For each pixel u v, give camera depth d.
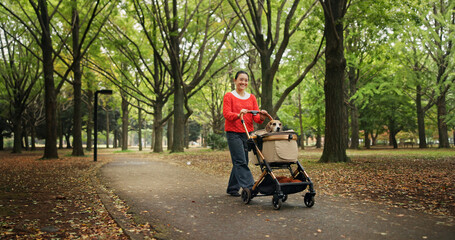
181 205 4.67
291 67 20.16
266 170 4.39
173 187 6.53
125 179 7.94
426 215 3.85
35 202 5.05
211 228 3.43
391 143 43.34
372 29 12.12
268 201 4.91
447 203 4.49
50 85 17.08
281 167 4.64
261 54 15.65
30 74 27.45
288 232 3.21
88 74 22.41
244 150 4.99
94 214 4.26
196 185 6.80
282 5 14.78
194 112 39.44
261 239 3.01
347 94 27.89
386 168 9.28
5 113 33.12
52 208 4.62
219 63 25.58
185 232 3.31
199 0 20.81
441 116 24.78
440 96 25.69
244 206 4.54
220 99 32.56
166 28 20.77
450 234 3.05
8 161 15.83
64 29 21.03
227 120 4.99
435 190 5.53
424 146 28.20
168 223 3.68
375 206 4.42
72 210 4.49
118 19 22.17
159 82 25.14
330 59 11.31
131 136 103.56
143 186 6.69
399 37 20.59
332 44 11.21
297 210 4.21
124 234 3.33
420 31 22.31
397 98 29.56
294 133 4.49
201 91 30.09
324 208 4.32
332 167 9.70
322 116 34.66
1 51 25.84
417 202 4.64
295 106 32.88
